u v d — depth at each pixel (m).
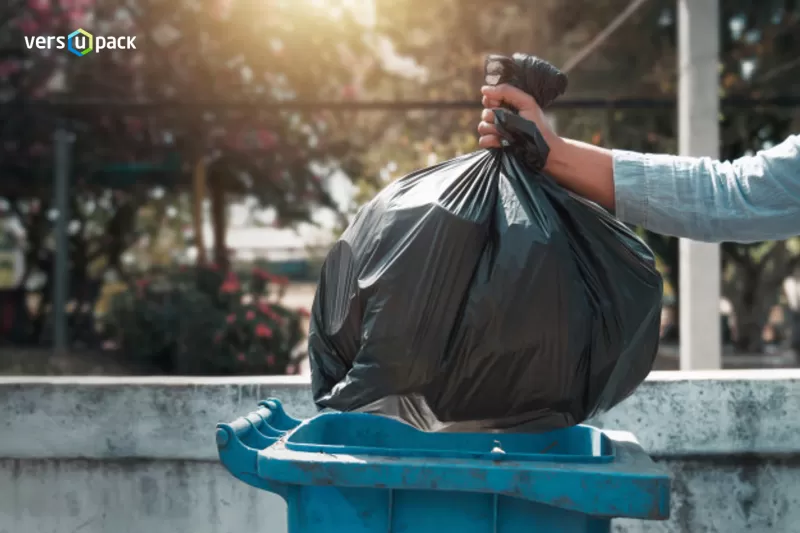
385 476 1.72
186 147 8.62
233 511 2.98
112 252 10.91
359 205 7.29
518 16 9.09
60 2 8.32
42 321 11.09
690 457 2.92
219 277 6.52
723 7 9.40
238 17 7.35
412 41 8.91
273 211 9.75
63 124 8.63
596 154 2.07
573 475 1.69
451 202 1.91
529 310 1.83
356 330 1.96
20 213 11.05
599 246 2.00
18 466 3.02
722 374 2.98
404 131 8.21
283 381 2.99
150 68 7.80
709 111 4.96
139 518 3.00
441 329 1.86
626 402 2.90
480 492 1.73
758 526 2.93
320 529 1.80
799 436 2.89
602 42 8.57
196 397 2.97
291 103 5.73
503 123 2.02
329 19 7.48
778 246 10.86
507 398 1.88
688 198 2.01
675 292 10.98
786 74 9.38
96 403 2.99
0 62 8.55
